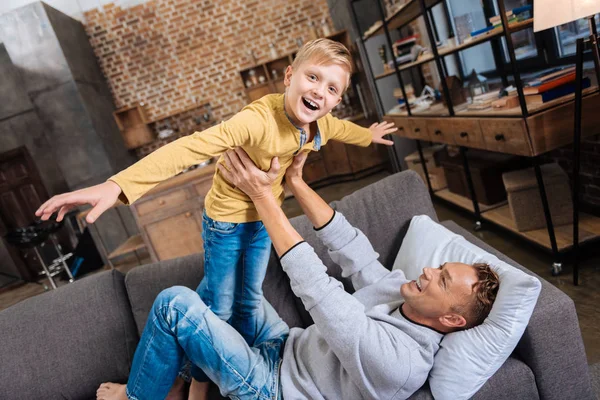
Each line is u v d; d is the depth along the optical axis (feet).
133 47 22.77
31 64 19.47
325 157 21.74
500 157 11.26
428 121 11.87
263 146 3.68
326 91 3.52
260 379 4.60
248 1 22.63
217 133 3.29
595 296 7.07
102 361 5.84
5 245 21.58
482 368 3.91
